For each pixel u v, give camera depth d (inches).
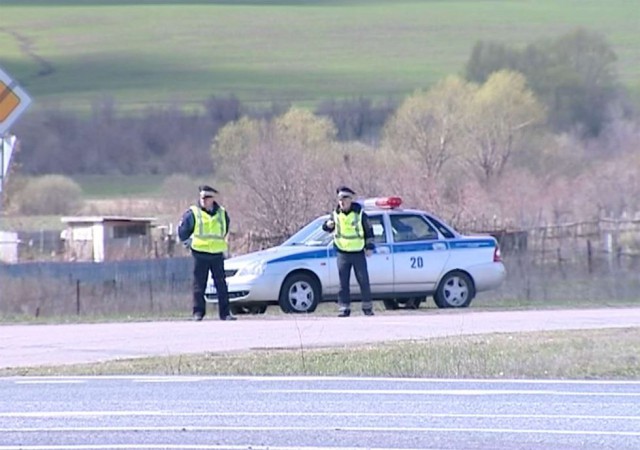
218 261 3218.5
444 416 1845.5
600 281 5128.0
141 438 1676.9
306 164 5999.0
